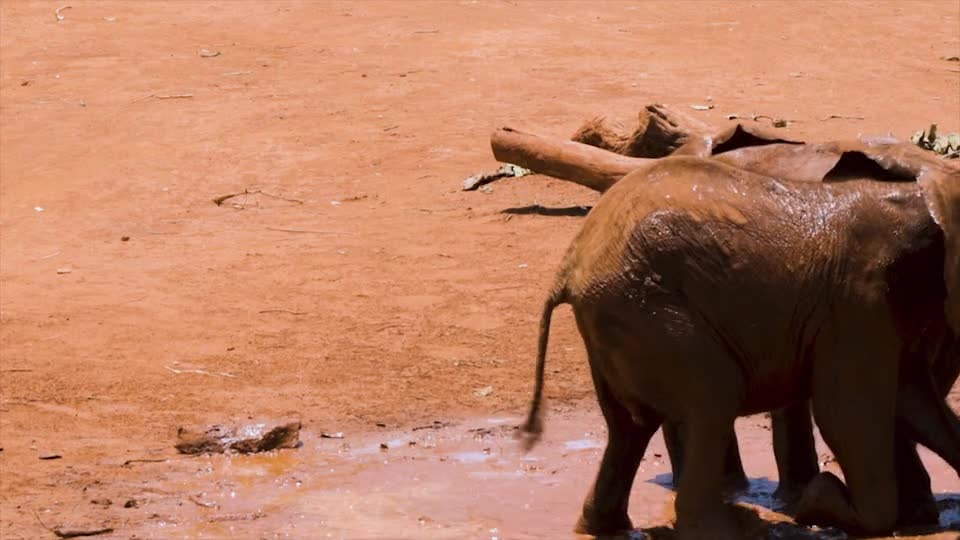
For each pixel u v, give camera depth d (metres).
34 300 15.85
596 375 9.89
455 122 22.44
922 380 10.06
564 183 19.47
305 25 29.23
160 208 19.20
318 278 16.28
